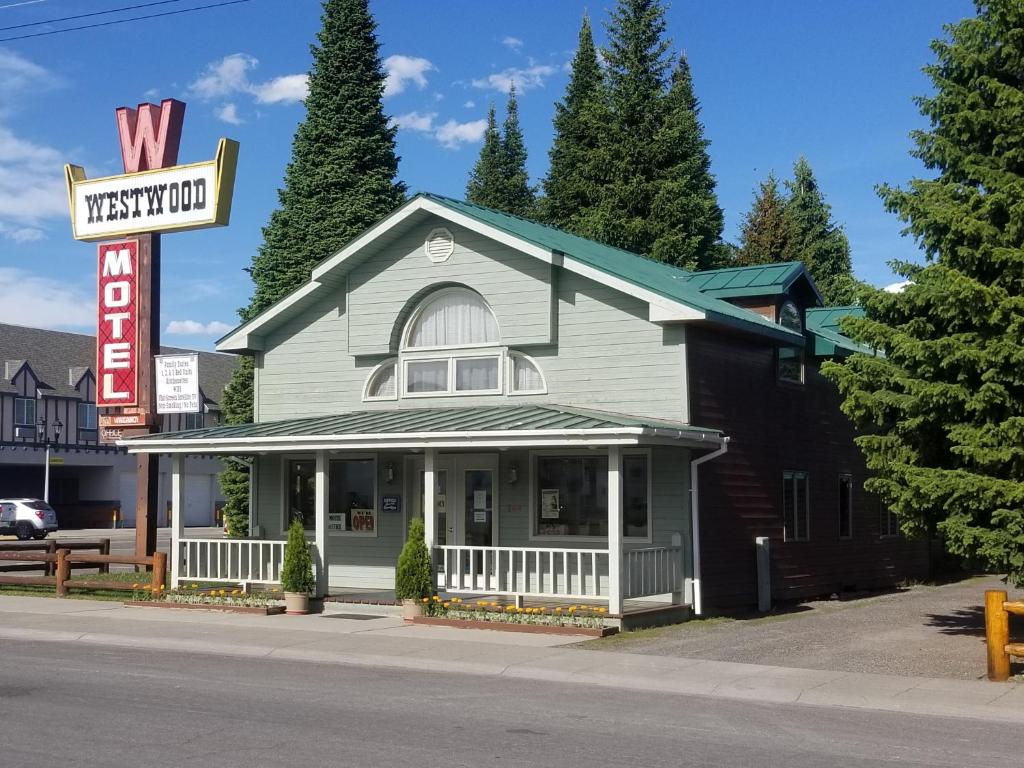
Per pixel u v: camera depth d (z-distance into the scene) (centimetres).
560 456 2072
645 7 4350
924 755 913
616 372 1994
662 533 1947
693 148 4591
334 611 1969
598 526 2022
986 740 983
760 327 2080
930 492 1477
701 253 4347
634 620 1750
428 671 1397
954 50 1557
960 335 1480
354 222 3691
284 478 2375
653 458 1966
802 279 2322
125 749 895
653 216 4084
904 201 1569
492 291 2097
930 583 2908
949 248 1520
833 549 2467
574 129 4694
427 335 2200
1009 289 1478
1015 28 1509
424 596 1828
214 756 872
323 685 1242
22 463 6053
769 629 1784
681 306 1895
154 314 2408
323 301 2338
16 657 1455
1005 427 1427
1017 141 1498
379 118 3881
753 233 4741
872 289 1603
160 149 2406
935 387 1479
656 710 1118
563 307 2058
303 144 3834
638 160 4219
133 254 2409
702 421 1969
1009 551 1425
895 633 1733
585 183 4303
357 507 2298
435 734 968
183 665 1397
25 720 1012
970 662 1426
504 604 1858
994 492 1420
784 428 2278
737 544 2059
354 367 2288
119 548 4088
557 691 1238
